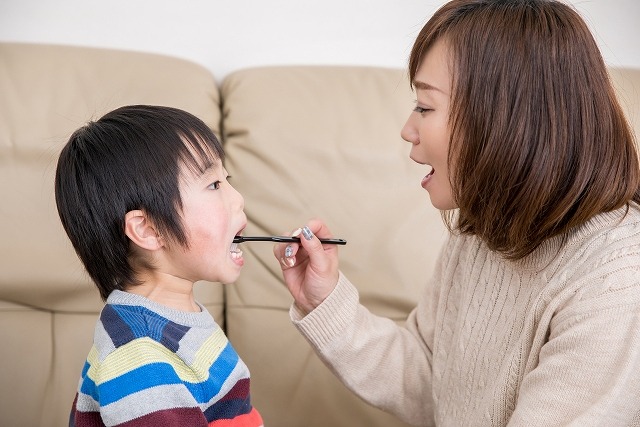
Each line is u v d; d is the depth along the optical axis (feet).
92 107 4.58
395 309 4.66
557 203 2.74
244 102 4.87
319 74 5.05
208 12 5.36
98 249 2.93
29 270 4.34
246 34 5.45
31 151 4.42
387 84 5.05
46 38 5.19
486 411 3.11
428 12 5.57
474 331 3.26
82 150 2.92
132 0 5.25
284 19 5.46
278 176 4.69
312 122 4.80
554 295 2.84
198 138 2.98
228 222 3.00
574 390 2.59
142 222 2.86
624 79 5.07
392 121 4.89
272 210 4.67
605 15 5.68
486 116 2.73
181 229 2.88
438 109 2.93
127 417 2.63
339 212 4.68
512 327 3.07
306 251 3.54
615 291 2.62
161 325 2.85
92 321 4.46
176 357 2.85
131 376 2.67
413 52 3.04
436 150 2.97
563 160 2.69
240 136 4.79
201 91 4.83
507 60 2.70
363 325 3.64
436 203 3.15
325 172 4.72
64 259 4.41
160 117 2.97
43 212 4.42
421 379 3.72
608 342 2.56
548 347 2.73
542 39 2.69
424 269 4.68
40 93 4.55
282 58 5.53
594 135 2.70
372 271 4.66
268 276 4.65
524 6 2.81
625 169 2.77
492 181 2.78
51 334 4.42
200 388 2.89
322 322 3.51
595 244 2.76
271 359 4.58
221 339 3.10
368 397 3.66
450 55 2.85
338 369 3.59
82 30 5.23
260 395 4.55
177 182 2.86
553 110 2.67
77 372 4.37
